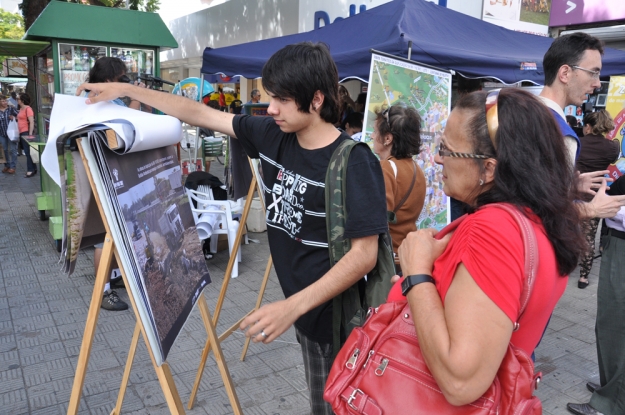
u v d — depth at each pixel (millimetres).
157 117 1734
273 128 1784
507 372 995
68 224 1378
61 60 5793
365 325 1225
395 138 2521
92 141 1345
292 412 2635
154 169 1773
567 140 1985
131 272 1421
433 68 3502
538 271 986
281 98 1539
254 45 6059
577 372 3160
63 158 1341
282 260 1757
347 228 1510
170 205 1880
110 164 1423
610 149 4711
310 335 1719
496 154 1058
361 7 8367
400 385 1071
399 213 2531
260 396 2764
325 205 1565
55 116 1523
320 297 1455
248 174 2725
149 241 1596
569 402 2828
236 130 1899
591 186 1934
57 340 3275
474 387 926
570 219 1033
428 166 3486
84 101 1627
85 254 4984
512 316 939
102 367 2971
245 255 5203
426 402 1037
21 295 3971
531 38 6066
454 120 1127
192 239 2057
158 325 1512
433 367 972
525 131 1025
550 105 2164
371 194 1527
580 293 4539
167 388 1479
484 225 992
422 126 3426
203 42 13547
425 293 1046
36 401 2619
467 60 4375
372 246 1521
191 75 15516
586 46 2229
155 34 6223
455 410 1009
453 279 1005
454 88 6109
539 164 1020
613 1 8883
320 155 1599
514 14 9430
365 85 7629
